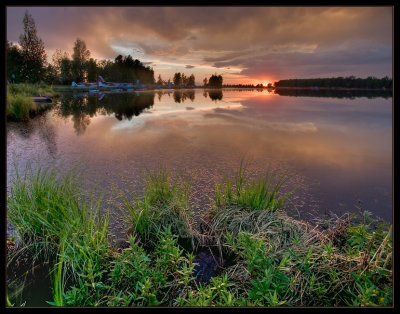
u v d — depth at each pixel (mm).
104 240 2494
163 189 3039
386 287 1980
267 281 1949
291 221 2830
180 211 2916
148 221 2785
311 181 4090
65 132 7844
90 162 4906
